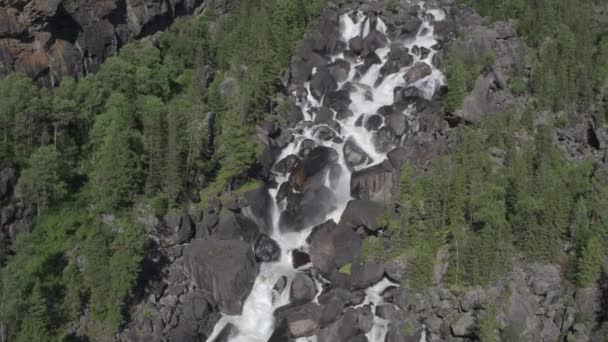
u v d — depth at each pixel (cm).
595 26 14375
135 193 10306
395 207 10269
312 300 9594
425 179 10312
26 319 8619
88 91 11156
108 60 11844
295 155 11512
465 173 10156
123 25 12838
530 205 9831
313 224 10712
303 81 12988
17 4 10888
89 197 10412
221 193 10762
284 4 13912
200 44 13375
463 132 11312
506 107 12312
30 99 10212
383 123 11894
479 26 14100
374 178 10725
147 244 9862
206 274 9544
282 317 9256
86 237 9806
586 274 9406
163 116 10644
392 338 9050
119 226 9825
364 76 13288
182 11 14212
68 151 10681
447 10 15012
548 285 9481
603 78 12750
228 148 10844
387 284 9688
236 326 9494
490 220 9575
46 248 9669
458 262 9406
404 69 13150
